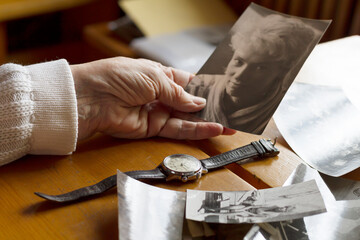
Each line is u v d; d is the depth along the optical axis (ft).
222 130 2.40
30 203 1.89
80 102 2.25
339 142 2.41
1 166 2.12
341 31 5.85
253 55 2.68
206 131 2.40
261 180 2.15
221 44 2.84
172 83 2.44
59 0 6.30
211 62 2.76
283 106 2.65
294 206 1.79
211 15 6.54
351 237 1.75
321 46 3.67
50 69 2.19
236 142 2.47
